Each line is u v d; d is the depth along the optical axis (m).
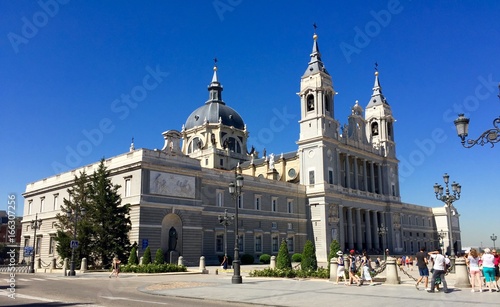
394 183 108.50
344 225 92.69
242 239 73.81
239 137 120.69
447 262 30.95
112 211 54.38
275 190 81.56
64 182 71.50
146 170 57.75
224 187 72.25
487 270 25.66
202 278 39.72
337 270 32.50
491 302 20.81
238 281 33.12
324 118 88.88
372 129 111.81
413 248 120.75
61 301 22.09
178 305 20.61
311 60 93.44
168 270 47.72
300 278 37.69
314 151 87.81
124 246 54.09
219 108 120.62
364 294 24.98
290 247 83.00
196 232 62.34
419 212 127.81
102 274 45.19
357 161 101.06
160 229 57.88
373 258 85.94
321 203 84.69
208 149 111.19
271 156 95.56
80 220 55.31
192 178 63.59
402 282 33.72
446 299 22.17
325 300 22.47
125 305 20.38
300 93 92.38
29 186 83.31
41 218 76.06
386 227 103.06
